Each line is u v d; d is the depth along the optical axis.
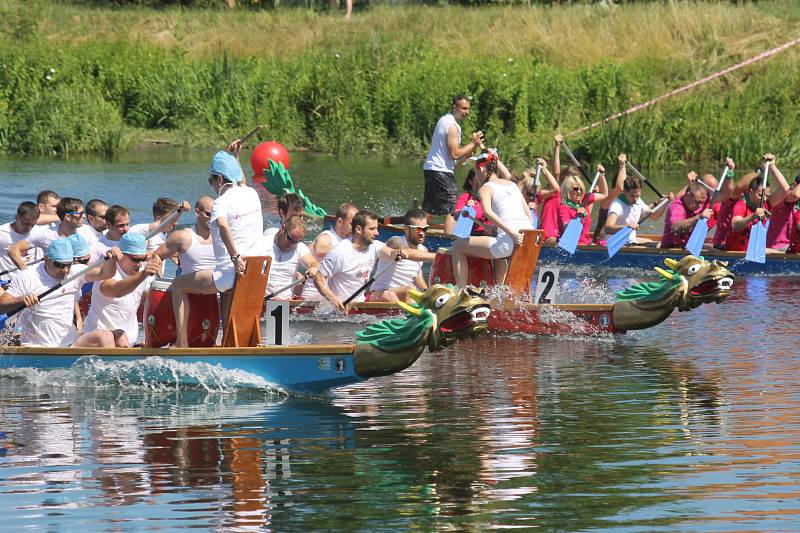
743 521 14.39
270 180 42.97
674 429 18.42
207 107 71.75
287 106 70.69
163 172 54.28
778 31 75.25
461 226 27.16
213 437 18.03
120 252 22.06
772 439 17.81
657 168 59.91
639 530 14.12
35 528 14.18
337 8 100.69
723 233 36.41
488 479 16.00
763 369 22.64
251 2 106.75
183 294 21.48
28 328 22.95
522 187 37.06
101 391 21.08
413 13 89.81
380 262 27.97
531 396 20.67
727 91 69.38
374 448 17.44
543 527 14.22
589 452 17.20
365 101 69.56
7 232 27.20
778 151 60.88
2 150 63.31
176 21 93.75
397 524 14.31
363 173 56.62
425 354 24.67
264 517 14.55
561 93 67.56
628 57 75.25
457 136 38.62
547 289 27.14
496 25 83.38
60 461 16.78
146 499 15.20
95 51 76.06
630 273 35.44
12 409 19.72
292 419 19.09
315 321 27.81
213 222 20.97
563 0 89.25
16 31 89.44
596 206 49.06
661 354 24.30
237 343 21.47
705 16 77.19
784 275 35.19
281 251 27.75
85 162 58.62
